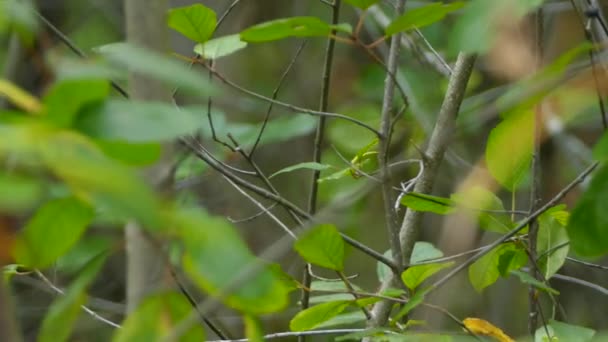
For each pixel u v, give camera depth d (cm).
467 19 226
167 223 220
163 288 235
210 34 273
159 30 238
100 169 214
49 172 218
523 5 225
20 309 374
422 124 378
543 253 289
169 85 239
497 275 289
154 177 238
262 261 229
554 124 352
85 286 232
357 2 243
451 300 423
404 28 241
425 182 293
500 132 265
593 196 244
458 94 293
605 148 239
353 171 289
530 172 308
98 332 348
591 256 245
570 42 396
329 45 295
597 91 248
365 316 288
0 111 220
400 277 278
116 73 223
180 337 236
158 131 221
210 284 227
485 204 285
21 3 228
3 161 217
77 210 231
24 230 235
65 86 220
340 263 261
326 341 330
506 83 400
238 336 354
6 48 363
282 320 376
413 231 296
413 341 258
